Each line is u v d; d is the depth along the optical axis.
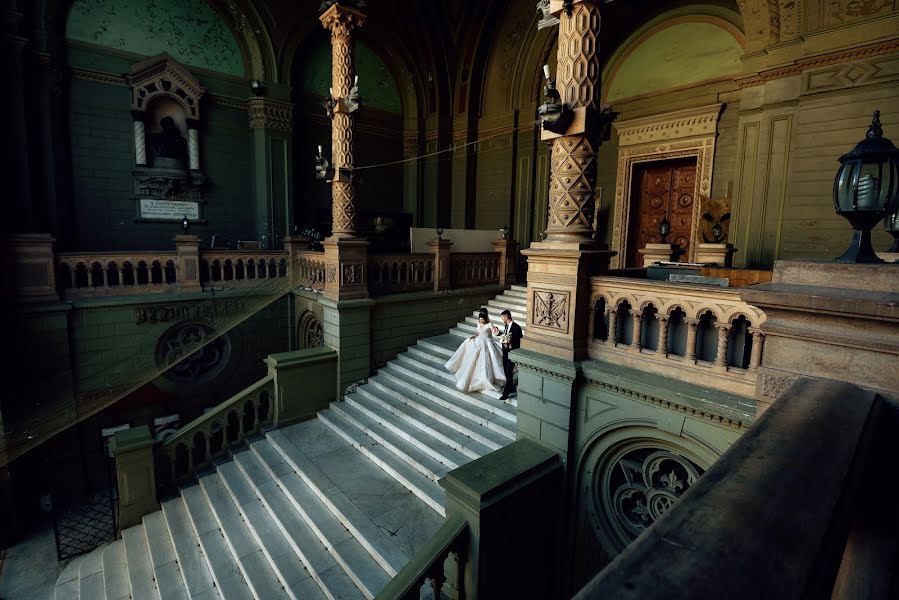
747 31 9.07
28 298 8.52
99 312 9.08
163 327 9.64
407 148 16.16
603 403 5.02
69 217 10.67
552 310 5.34
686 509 0.84
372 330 9.53
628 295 4.87
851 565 1.68
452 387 8.20
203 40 12.08
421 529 5.76
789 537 0.74
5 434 3.68
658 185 12.12
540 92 14.03
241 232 13.19
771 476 0.95
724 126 10.37
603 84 12.62
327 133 14.45
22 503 8.61
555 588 5.51
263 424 8.91
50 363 8.69
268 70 12.87
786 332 1.86
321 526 6.04
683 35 10.98
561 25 5.09
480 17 14.17
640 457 5.12
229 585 5.83
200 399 10.84
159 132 11.73
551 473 5.19
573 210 5.18
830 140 8.17
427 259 10.42
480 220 15.63
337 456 7.56
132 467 7.52
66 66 10.37
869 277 1.76
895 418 1.58
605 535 5.16
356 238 9.06
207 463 8.35
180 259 10.02
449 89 15.58
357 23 8.80
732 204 9.57
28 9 9.59
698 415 4.32
